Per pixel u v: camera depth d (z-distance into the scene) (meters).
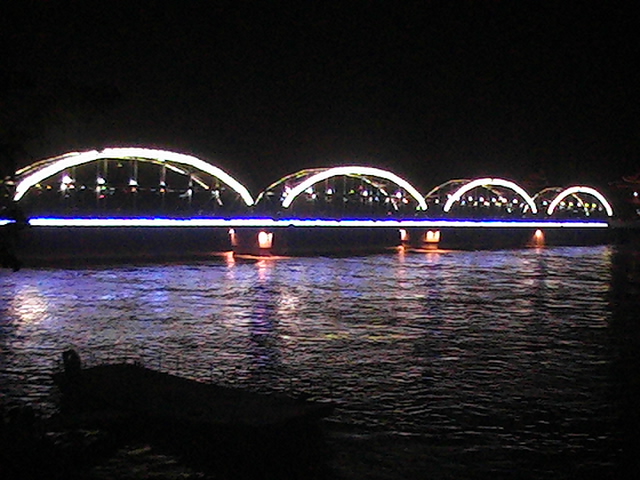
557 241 111.44
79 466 15.37
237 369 25.39
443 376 24.53
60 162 64.44
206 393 18.52
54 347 28.55
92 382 19.42
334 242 88.06
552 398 21.98
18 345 28.80
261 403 17.70
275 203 84.12
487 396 22.16
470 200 113.44
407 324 34.91
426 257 76.56
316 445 17.53
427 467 16.64
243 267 61.38
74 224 64.56
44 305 38.75
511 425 19.48
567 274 61.78
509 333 32.84
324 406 17.47
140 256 67.75
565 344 30.41
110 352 27.86
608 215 118.75
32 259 61.38
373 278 55.12
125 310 37.59
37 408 19.98
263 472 16.17
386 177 91.00
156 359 26.84
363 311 38.78
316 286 49.31
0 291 43.75
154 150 70.69
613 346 30.09
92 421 17.28
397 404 21.19
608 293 48.56
